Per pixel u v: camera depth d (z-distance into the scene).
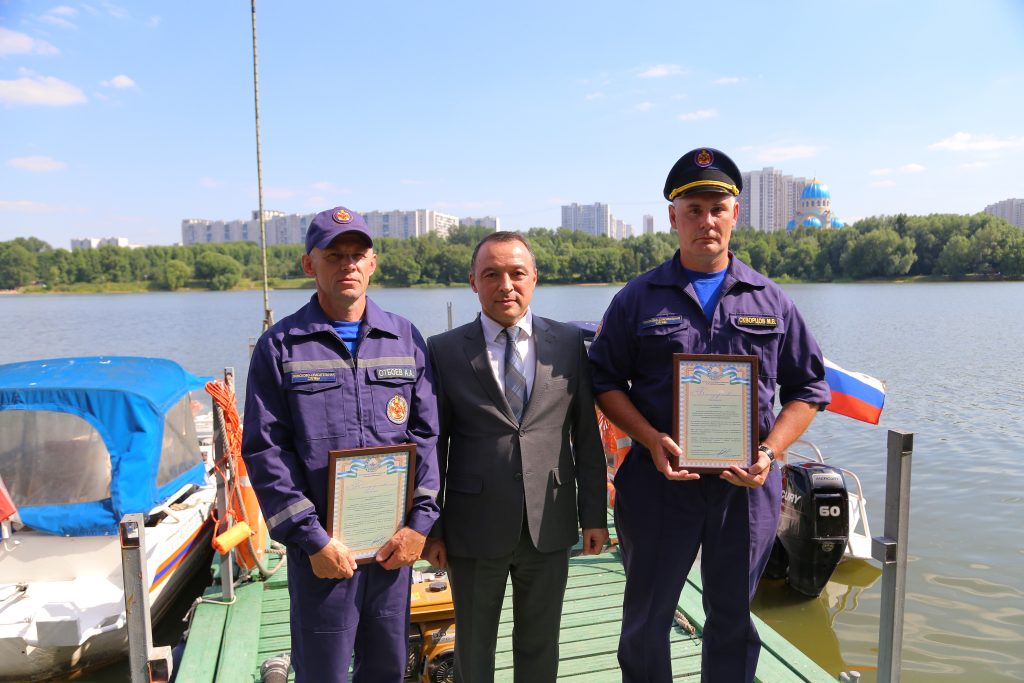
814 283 78.12
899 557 2.34
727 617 2.53
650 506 2.53
